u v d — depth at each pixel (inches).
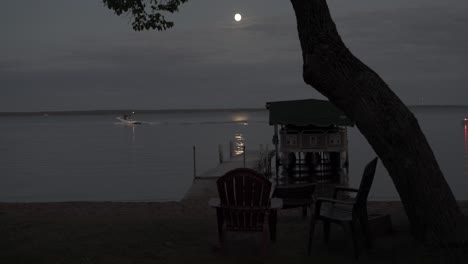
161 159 1727.4
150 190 1007.6
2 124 7815.0
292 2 287.1
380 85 276.1
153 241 290.2
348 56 279.3
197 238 302.8
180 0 400.8
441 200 270.1
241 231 272.8
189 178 1211.9
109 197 913.5
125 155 1915.6
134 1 392.2
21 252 261.1
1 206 521.3
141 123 6353.3
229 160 1172.5
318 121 960.9
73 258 254.2
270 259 263.9
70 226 323.9
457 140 2342.5
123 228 317.7
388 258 259.9
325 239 289.3
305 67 287.9
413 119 273.7
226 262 256.4
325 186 823.7
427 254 259.0
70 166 1539.1
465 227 267.4
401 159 272.1
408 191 275.3
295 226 348.8
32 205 525.7
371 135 276.7
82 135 3703.3
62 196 935.0
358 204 261.0
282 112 991.0
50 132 4404.5
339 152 1039.0
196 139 2886.3
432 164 273.0
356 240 260.5
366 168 253.0
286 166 1059.3
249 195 268.2
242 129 4256.9
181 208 494.6
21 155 1974.7
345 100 281.1
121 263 248.7
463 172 1165.7
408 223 311.7
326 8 281.7
